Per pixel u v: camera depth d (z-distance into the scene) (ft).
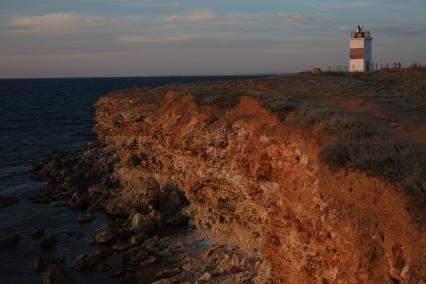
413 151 51.52
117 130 158.92
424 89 107.45
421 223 39.34
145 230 102.53
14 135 276.82
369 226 44.16
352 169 50.16
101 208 126.31
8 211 128.88
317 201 53.98
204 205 102.58
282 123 75.61
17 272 89.76
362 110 84.84
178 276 79.71
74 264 90.12
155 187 119.03
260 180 76.02
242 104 99.76
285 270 62.03
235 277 75.66
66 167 168.55
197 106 112.98
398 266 39.81
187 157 108.88
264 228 70.64
